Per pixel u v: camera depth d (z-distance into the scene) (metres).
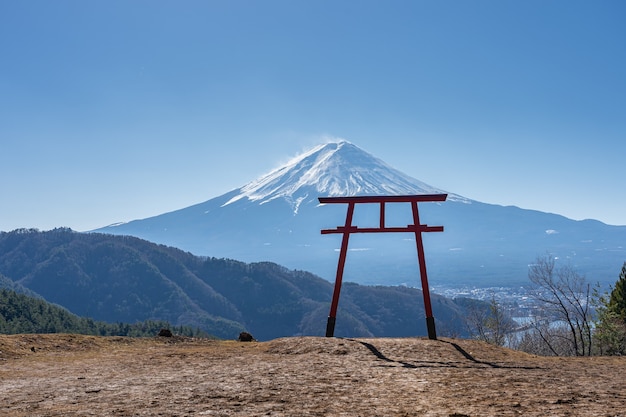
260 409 8.20
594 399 8.45
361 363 13.23
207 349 16.92
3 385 10.70
